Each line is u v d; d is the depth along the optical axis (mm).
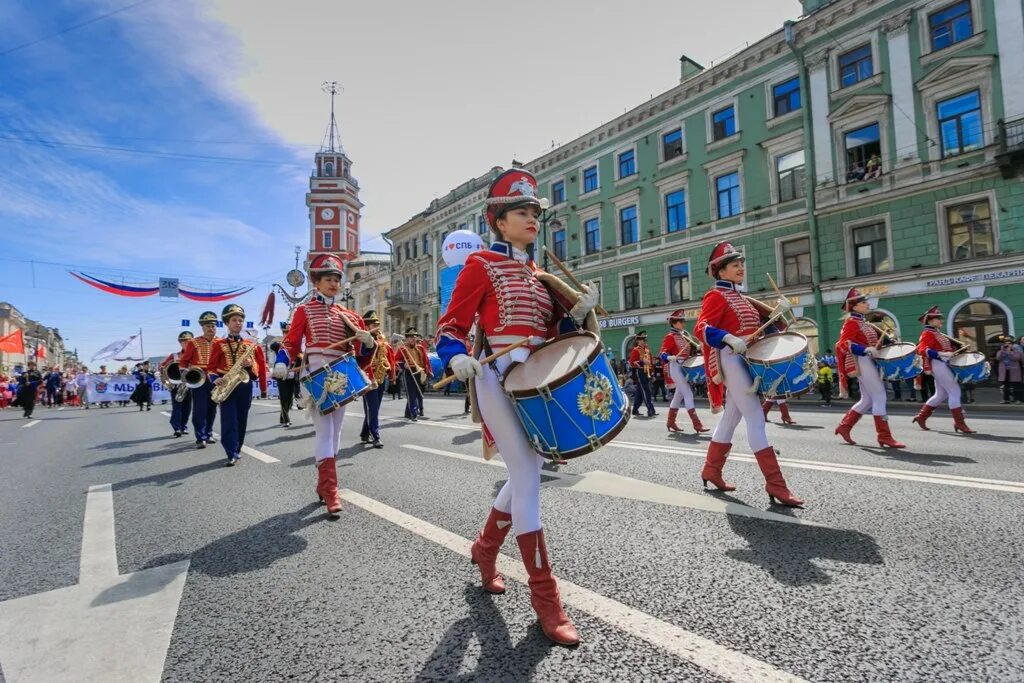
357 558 3029
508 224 2479
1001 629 2029
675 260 24422
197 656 2062
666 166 24828
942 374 7441
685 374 8125
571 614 2273
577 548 3037
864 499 3820
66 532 3771
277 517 3947
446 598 2482
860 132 18719
